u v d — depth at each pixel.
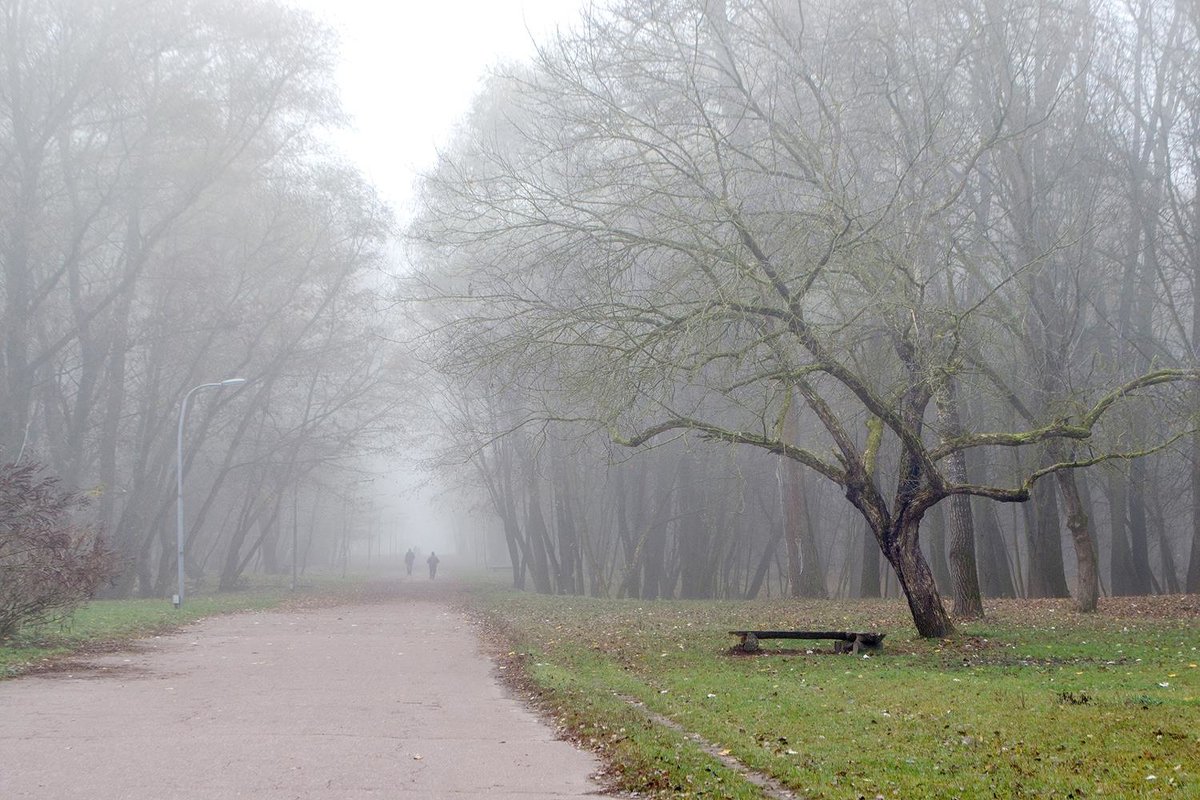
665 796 7.77
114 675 15.82
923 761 8.48
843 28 21.88
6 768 8.73
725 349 18.48
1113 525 36.22
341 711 12.22
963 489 18.48
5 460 34.97
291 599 41.72
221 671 16.53
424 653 19.72
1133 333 32.31
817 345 17.33
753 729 10.33
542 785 8.28
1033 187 25.47
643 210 18.25
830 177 18.02
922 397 18.81
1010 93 21.27
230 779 8.35
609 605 34.06
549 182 21.86
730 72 21.41
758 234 17.47
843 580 46.47
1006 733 9.52
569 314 17.48
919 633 19.27
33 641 19.61
